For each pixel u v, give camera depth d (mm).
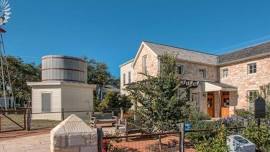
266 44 26703
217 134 9406
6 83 39938
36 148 9516
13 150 9195
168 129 10734
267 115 11484
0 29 25594
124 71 34344
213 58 30516
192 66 26672
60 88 21297
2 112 14586
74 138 5973
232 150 7996
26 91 44156
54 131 5957
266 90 17219
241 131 10039
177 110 10891
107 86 57656
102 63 55688
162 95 10852
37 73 47656
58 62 22750
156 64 25297
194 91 26266
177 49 29172
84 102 23156
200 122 13578
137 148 10578
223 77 28359
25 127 14383
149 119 10984
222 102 27922
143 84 11227
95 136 6184
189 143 10930
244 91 25953
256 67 25109
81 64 24156
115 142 11633
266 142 9234
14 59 43406
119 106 25766
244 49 29078
